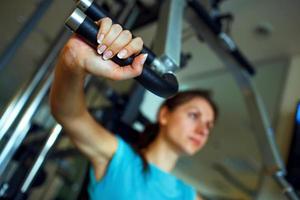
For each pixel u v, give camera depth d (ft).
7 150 2.60
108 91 4.81
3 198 2.85
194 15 3.42
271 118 7.00
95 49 1.46
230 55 4.03
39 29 8.94
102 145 2.95
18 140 2.68
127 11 3.97
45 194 9.53
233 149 8.77
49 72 3.11
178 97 3.91
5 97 14.49
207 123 3.91
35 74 3.07
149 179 3.14
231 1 6.23
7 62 4.84
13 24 9.80
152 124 4.13
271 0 6.04
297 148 5.82
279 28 6.68
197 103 3.87
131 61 1.44
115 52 1.39
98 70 1.47
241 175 9.45
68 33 3.48
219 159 9.52
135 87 4.74
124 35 1.39
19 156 3.27
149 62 1.55
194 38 6.89
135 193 2.97
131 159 3.15
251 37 7.17
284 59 7.54
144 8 4.02
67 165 8.13
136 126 5.74
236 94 8.55
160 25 2.27
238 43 7.47
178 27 2.33
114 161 3.02
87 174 3.28
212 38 3.84
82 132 2.71
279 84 7.34
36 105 2.90
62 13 8.06
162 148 3.65
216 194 11.32
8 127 2.73
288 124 6.51
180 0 2.59
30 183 2.78
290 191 3.49
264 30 6.85
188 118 3.76
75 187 8.04
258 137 3.93
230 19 4.28
